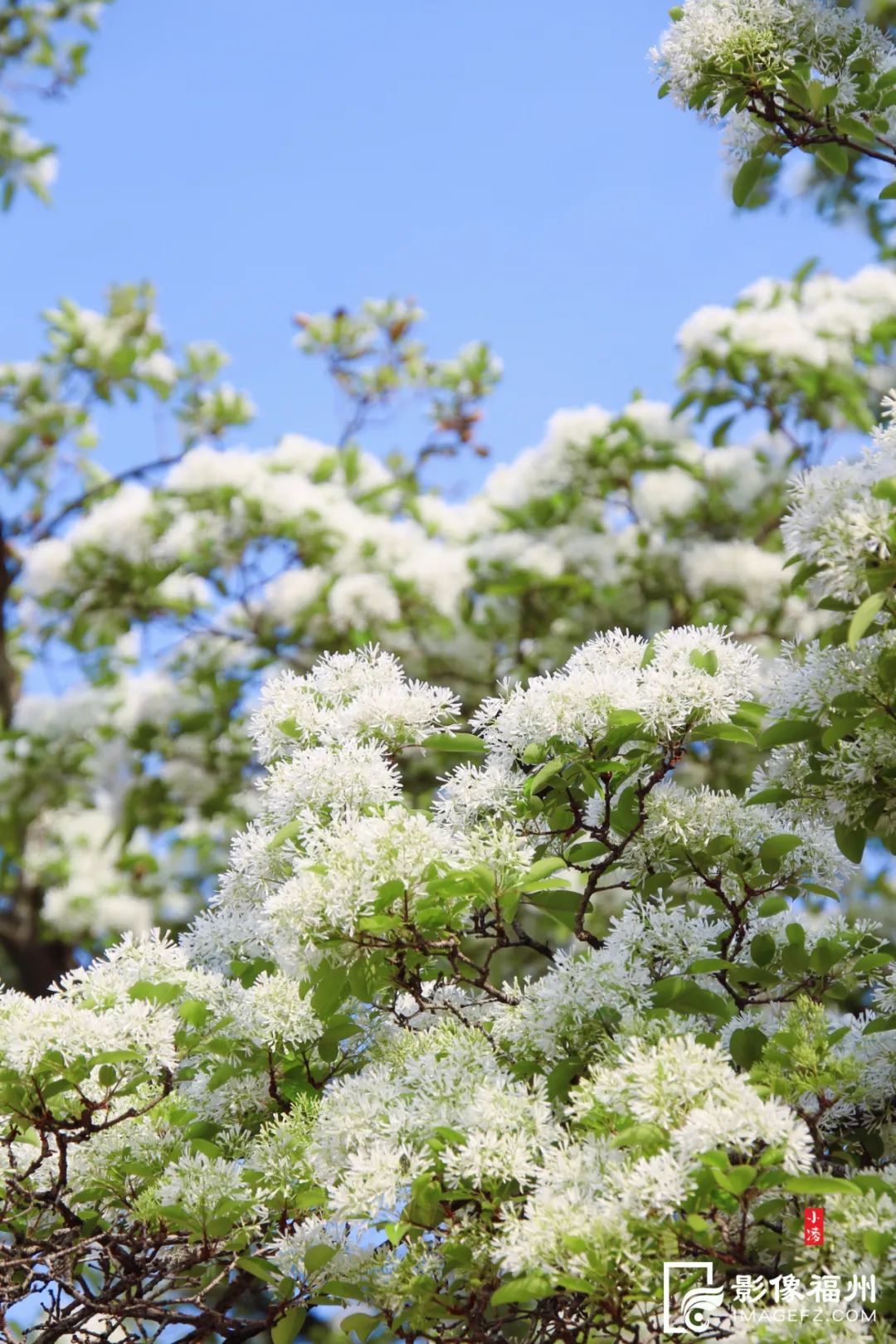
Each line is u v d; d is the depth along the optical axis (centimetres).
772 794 263
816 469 211
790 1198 224
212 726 762
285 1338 252
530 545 745
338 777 258
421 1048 264
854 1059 241
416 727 274
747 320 700
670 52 296
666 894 326
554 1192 208
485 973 260
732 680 253
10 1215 265
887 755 248
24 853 880
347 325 956
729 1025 262
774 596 711
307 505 731
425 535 811
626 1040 228
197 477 726
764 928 284
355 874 232
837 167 306
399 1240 223
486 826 252
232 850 274
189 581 774
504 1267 201
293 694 282
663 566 738
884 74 299
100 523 735
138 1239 270
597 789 263
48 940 868
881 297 731
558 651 749
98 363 923
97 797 830
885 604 212
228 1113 283
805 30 297
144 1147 276
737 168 313
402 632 749
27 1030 243
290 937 235
